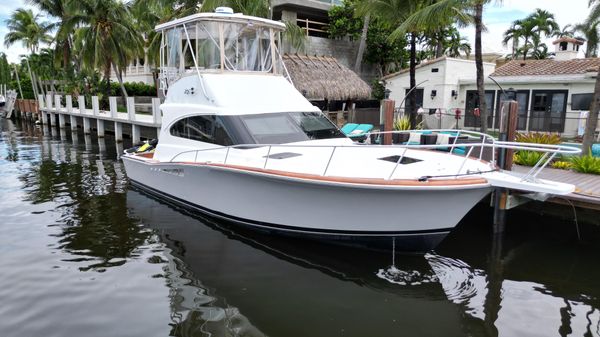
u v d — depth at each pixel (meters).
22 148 19.14
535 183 5.44
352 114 19.78
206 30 8.36
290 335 4.67
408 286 5.83
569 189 5.21
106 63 30.39
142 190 10.06
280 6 23.70
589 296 5.65
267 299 5.42
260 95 8.17
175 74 9.12
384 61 25.94
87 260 6.51
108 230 7.76
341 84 18.94
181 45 8.79
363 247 6.43
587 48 21.64
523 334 4.79
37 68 39.94
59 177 12.49
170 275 6.03
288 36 19.39
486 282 6.02
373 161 6.55
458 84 21.06
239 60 8.62
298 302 5.36
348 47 24.97
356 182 5.64
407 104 22.11
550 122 17.69
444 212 5.78
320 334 4.70
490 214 8.17
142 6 22.73
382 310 5.23
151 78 40.97
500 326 4.95
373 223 6.04
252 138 7.26
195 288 5.67
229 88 8.02
